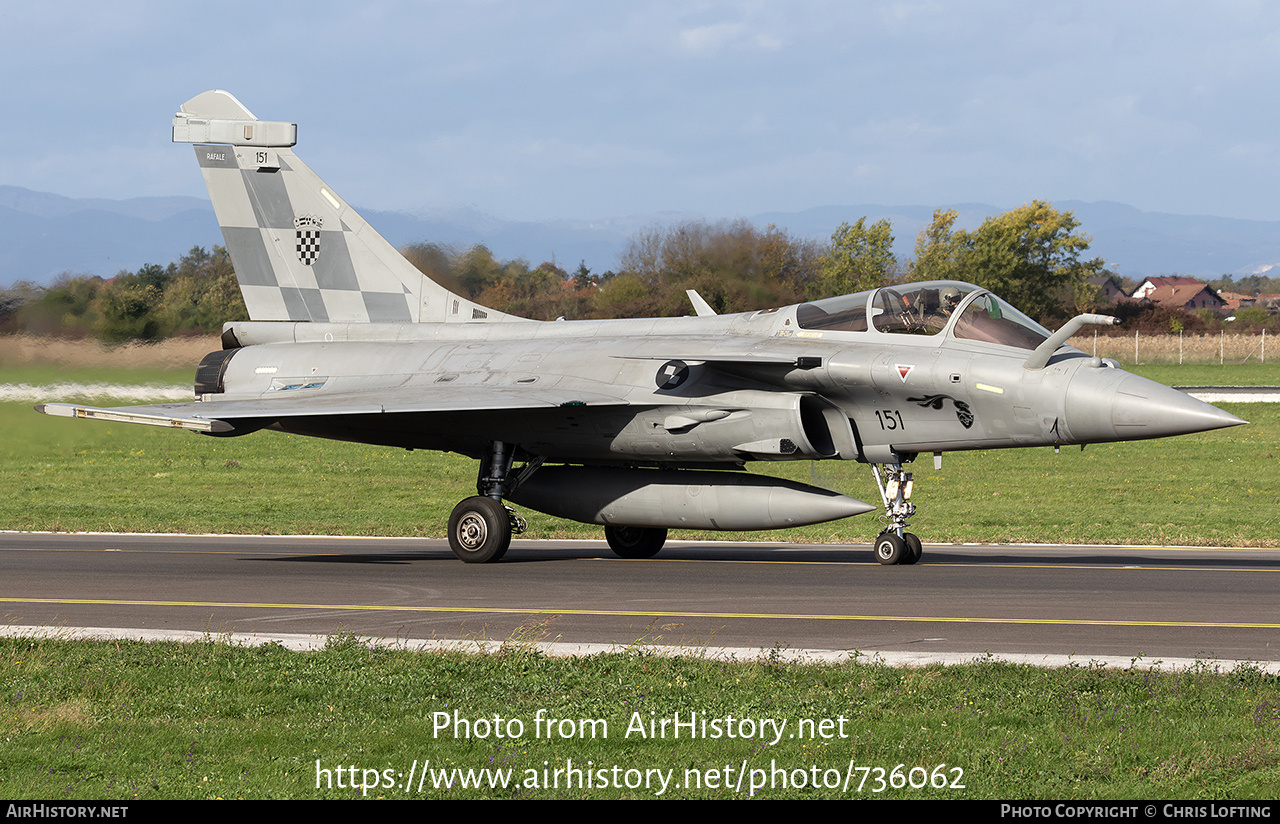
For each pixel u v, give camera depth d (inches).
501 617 1167.0
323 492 2763.3
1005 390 1492.4
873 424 1614.2
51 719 775.1
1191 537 1961.1
